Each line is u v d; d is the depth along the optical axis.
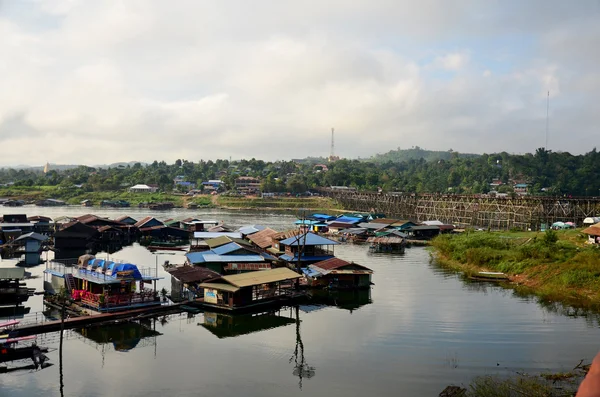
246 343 45.16
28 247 101.62
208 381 36.62
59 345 44.66
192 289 61.81
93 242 116.88
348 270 66.75
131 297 53.81
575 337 44.88
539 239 81.75
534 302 57.97
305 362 40.19
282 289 61.81
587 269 62.97
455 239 97.69
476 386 34.44
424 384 35.44
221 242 89.81
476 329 47.78
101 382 36.59
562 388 33.19
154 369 39.09
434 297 61.44
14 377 37.50
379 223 136.62
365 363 39.72
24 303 59.25
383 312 54.88
